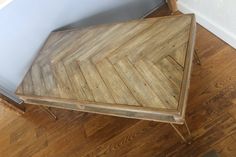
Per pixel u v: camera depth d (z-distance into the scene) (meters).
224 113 1.53
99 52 1.64
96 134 1.81
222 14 1.63
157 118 1.32
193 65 1.76
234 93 1.57
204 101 1.61
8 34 1.88
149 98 1.30
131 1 2.14
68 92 1.56
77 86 1.56
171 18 1.54
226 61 1.69
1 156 2.02
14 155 1.98
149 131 1.67
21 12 1.84
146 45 1.50
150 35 1.53
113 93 1.41
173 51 1.39
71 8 1.97
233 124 1.48
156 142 1.61
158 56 1.42
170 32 1.48
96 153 1.74
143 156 1.60
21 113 2.19
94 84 1.51
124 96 1.37
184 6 2.00
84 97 1.48
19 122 2.15
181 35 1.43
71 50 1.78
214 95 1.61
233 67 1.65
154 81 1.34
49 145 1.92
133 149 1.65
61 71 1.70
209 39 1.82
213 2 1.64
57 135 1.94
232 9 1.52
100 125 1.84
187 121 1.59
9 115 2.23
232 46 1.72
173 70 1.33
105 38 1.69
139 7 2.21
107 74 1.51
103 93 1.44
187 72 1.30
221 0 1.56
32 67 1.87
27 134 2.05
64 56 1.78
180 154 1.52
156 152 1.58
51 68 1.77
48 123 2.03
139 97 1.32
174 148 1.55
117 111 1.46
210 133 1.51
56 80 1.67
